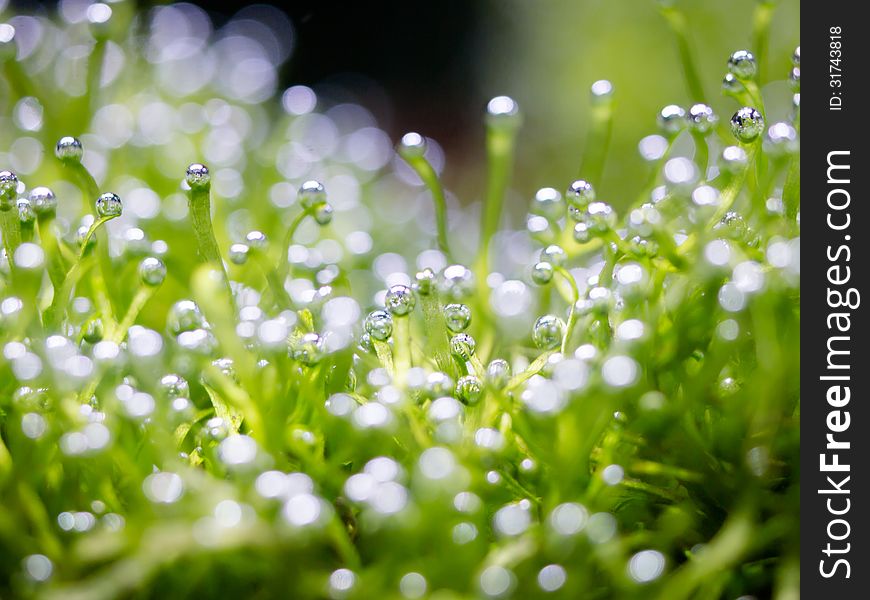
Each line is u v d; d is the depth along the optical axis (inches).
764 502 4.7
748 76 5.0
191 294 5.5
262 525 4.5
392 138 14.4
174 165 7.2
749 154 4.9
